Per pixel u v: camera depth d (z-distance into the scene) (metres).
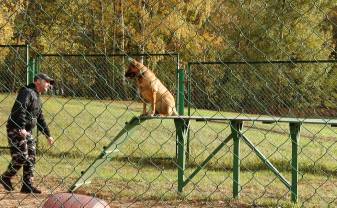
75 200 6.86
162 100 14.25
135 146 18.81
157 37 7.84
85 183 13.22
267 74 10.82
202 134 19.81
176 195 12.40
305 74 8.55
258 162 17.73
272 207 11.73
